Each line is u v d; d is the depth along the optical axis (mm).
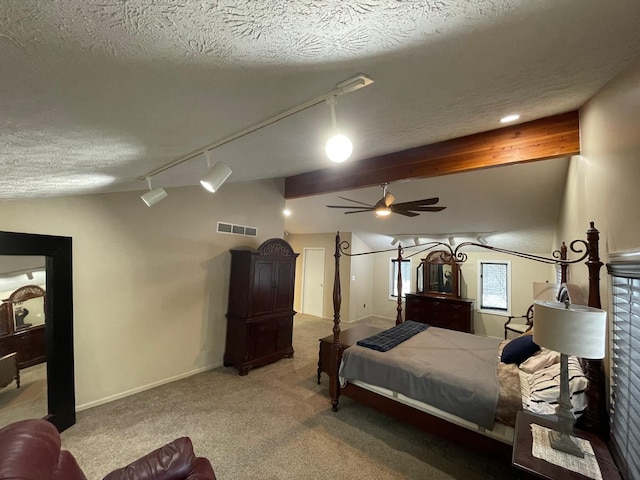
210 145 1925
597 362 1771
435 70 1245
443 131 2658
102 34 680
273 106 1394
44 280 2643
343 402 3287
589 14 919
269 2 661
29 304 2566
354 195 5352
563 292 3104
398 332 3682
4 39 637
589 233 1867
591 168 2154
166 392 3406
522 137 2721
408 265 7477
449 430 2395
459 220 5367
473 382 2361
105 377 3137
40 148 1356
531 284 5941
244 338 4016
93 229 3049
